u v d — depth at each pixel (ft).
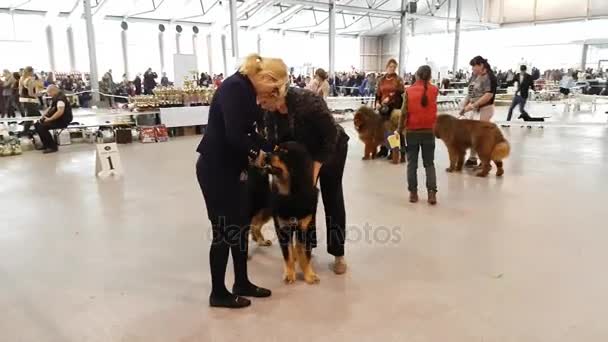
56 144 26.84
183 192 17.03
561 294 8.85
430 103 14.51
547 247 11.22
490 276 9.67
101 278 9.77
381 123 22.91
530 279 9.50
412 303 8.59
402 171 20.67
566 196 15.93
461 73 77.51
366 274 9.89
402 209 14.58
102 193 16.96
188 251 11.26
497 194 16.30
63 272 10.07
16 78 38.86
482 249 11.16
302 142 8.79
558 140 29.73
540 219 13.39
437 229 12.64
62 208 15.01
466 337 7.45
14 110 39.19
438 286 9.25
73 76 57.06
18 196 16.56
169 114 32.71
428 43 96.32
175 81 38.47
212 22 72.64
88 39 43.91
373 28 93.25
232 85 7.44
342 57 95.81
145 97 32.99
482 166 19.24
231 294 8.59
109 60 67.82
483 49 91.61
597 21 77.82
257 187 10.43
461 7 83.56
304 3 60.90
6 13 58.85
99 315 8.27
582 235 12.02
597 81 66.90
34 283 9.54
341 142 9.45
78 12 60.80
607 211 14.11
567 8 78.74
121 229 12.87
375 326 7.82
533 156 23.89
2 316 8.25
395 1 74.69
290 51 86.22
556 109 55.26
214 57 75.31
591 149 26.12
